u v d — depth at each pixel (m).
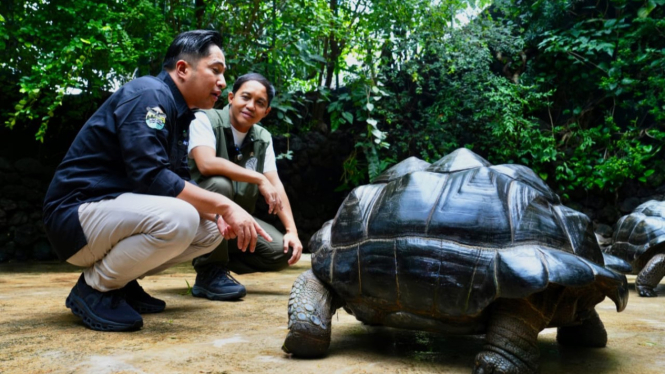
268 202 2.94
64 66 5.38
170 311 2.70
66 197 2.20
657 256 4.04
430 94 8.60
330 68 8.49
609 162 7.74
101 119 2.20
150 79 2.21
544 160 7.88
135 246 2.13
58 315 2.50
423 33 7.91
